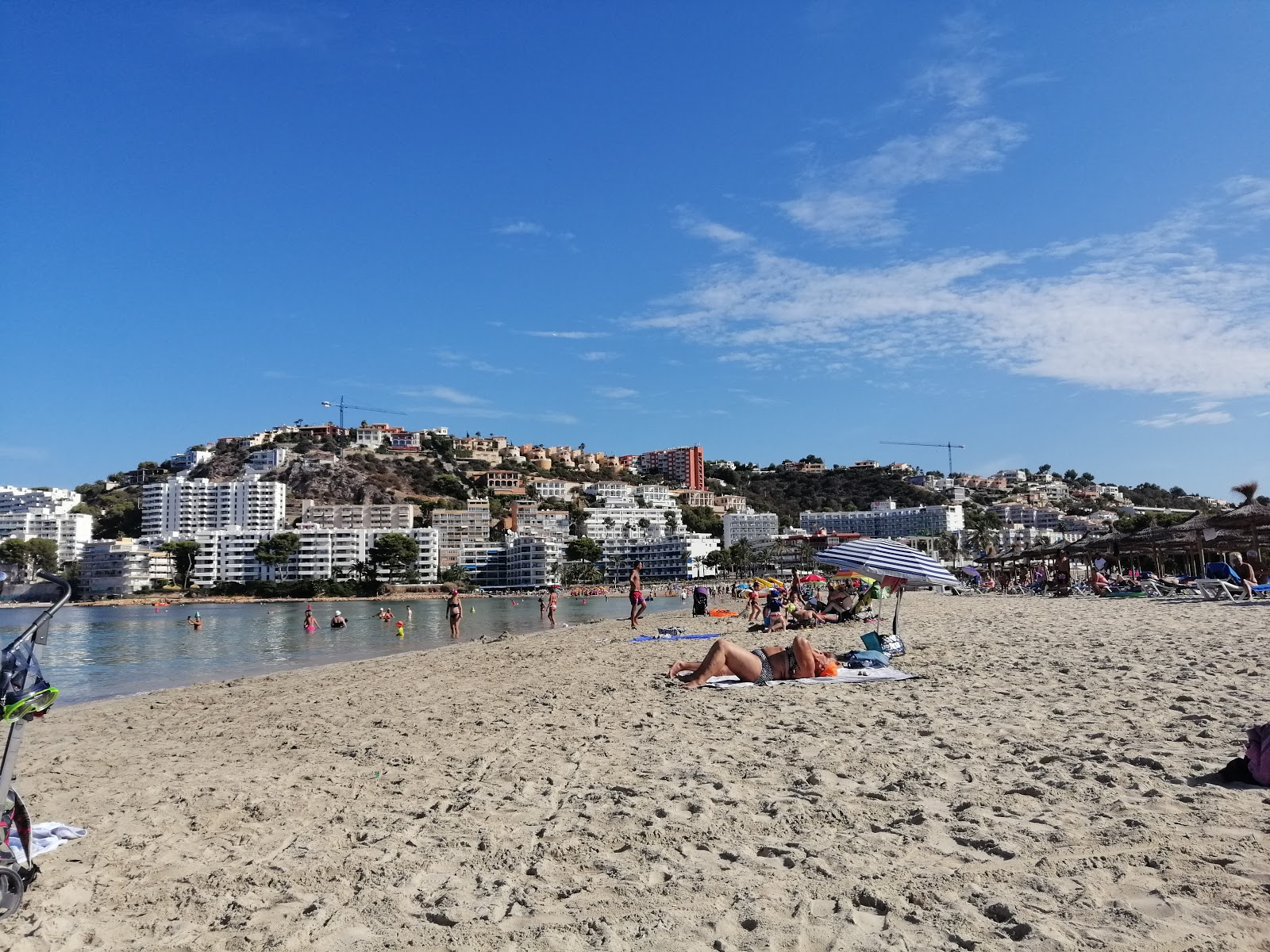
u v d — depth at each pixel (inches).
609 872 159.6
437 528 7746.1
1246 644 456.8
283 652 1264.8
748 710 338.3
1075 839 160.1
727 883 149.2
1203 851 149.2
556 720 350.3
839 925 128.2
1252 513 1072.8
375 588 6378.0
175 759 328.8
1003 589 1946.4
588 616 2709.2
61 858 190.4
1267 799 176.9
